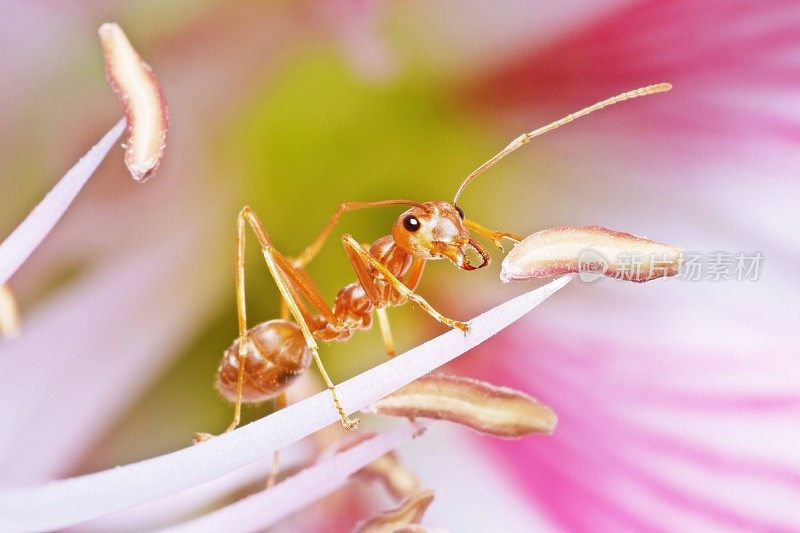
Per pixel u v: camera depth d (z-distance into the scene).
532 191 0.09
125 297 0.09
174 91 0.09
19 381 0.09
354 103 0.10
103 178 0.09
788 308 0.09
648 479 0.09
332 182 0.10
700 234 0.09
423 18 0.09
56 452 0.09
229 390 0.08
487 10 0.09
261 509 0.08
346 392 0.08
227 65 0.09
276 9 0.09
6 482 0.09
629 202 0.09
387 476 0.08
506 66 0.09
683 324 0.09
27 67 0.09
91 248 0.09
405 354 0.08
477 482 0.09
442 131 0.10
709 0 0.09
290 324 0.08
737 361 0.09
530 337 0.09
